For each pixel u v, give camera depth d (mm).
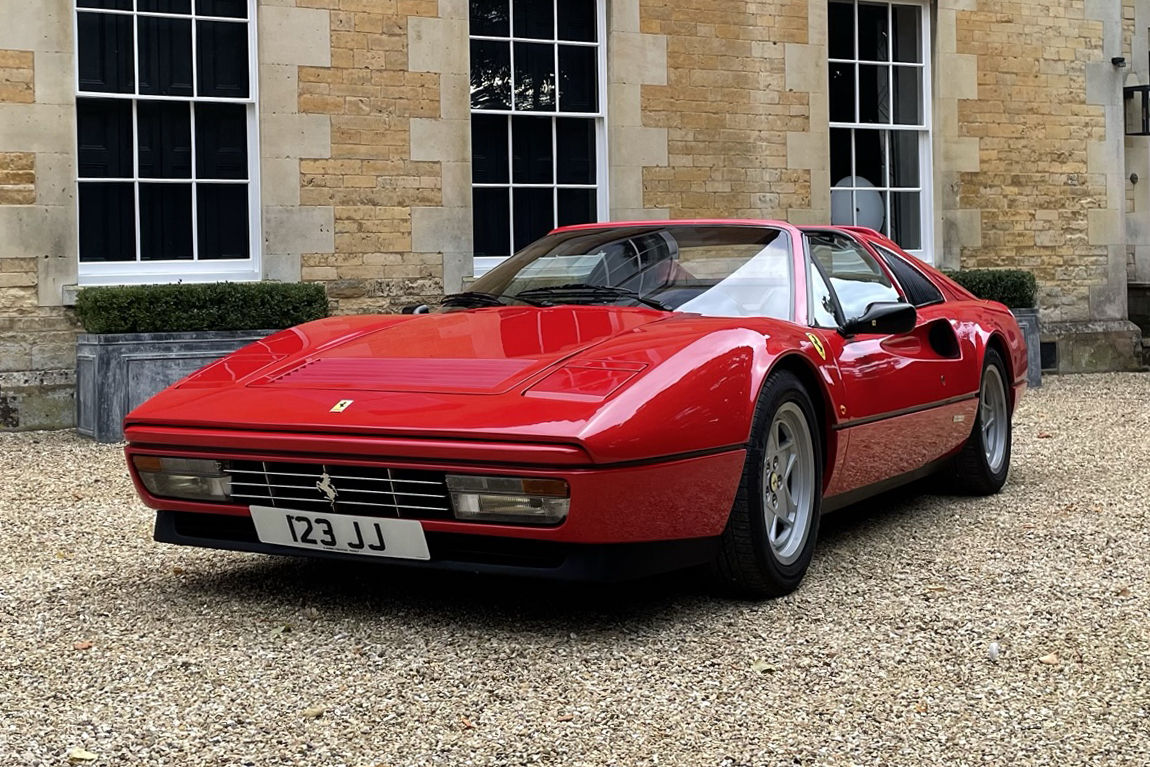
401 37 8836
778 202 10414
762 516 3404
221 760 2354
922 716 2613
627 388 3049
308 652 3031
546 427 2908
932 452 4664
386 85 8805
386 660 2967
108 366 7109
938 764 2354
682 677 2850
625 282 4020
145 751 2398
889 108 11273
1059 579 3807
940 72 11375
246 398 3344
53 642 3123
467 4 9062
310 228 8586
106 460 6395
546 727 2531
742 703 2682
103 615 3379
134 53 8109
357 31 8695
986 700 2713
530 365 3246
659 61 9836
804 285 4008
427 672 2879
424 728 2525
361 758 2367
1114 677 2869
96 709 2633
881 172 11266
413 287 8961
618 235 4375
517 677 2846
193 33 8273
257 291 7688
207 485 3336
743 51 10195
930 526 4645
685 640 3137
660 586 3695
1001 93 11750
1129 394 9969
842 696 2730
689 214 10008
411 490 3074
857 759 2375
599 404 2984
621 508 2969
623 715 2604
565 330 3537
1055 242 12117
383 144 8812
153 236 8211
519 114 9422
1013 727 2549
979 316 5180
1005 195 11820
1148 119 12633
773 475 3564
